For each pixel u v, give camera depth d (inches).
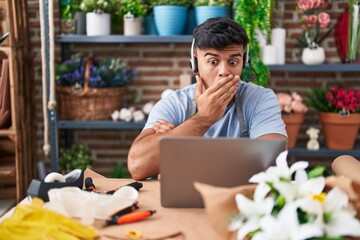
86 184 53.4
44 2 110.6
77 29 119.0
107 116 117.6
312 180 35.4
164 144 43.9
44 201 46.8
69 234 37.4
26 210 39.0
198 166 43.8
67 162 120.0
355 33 117.6
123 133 132.4
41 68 120.9
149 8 120.5
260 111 67.8
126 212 43.3
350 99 114.6
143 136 65.0
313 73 130.7
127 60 130.6
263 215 34.1
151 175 59.6
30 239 36.9
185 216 43.4
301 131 131.4
